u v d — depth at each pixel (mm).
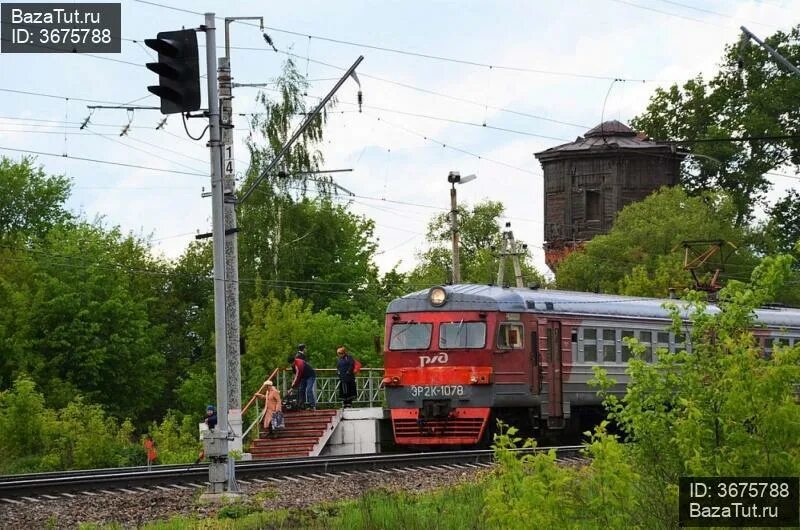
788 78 97312
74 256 74375
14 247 78500
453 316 37812
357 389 46781
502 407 37438
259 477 28562
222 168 26531
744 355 14555
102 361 70625
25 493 24844
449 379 37500
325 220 76875
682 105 100188
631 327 41938
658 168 92750
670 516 15055
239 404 36938
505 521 14477
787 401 14289
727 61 99188
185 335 89625
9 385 68812
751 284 15508
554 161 93438
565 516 14477
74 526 21344
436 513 21547
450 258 110688
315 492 25859
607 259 76250
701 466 14469
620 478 14500
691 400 14906
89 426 47281
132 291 85500
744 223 93375
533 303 38625
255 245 69750
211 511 23078
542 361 38469
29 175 92688
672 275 68250
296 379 43688
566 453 34094
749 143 97000
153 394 75625
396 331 38656
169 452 48969
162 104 24766
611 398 15781
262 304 60219
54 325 71312
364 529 20312
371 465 31000
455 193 55812
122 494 25500
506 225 65000
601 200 91688
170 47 24625
